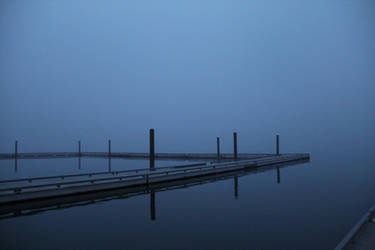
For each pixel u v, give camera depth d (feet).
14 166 100.83
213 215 31.89
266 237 23.48
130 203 39.42
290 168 86.89
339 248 14.08
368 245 14.96
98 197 43.42
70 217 32.07
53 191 40.98
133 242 23.32
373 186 49.37
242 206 36.17
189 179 64.18
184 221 29.68
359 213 30.76
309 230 24.98
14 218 31.73
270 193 44.86
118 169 86.33
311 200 38.22
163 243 22.97
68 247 22.53
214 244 22.35
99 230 26.94
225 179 65.00
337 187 48.73
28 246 22.84
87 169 86.94
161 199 42.06
